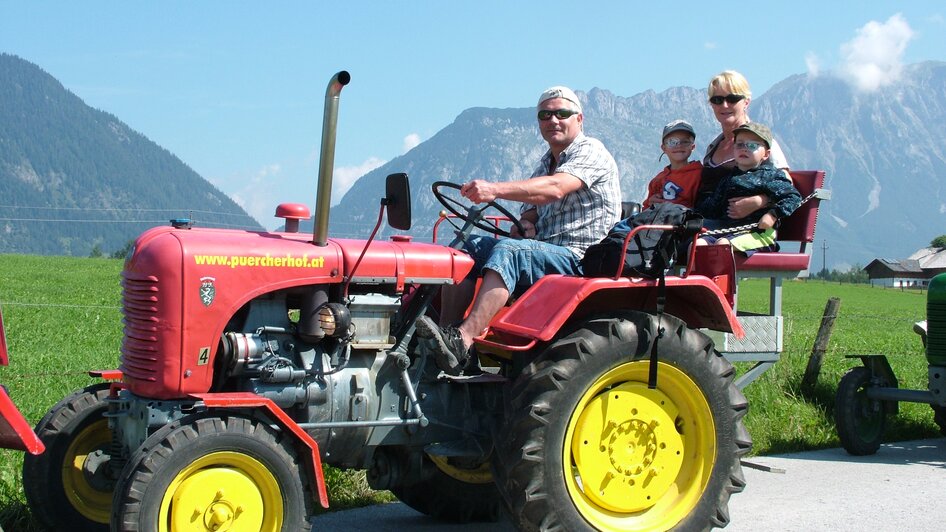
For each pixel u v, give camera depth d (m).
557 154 5.87
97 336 15.22
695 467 5.14
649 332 4.93
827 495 6.48
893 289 84.19
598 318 4.99
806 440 8.29
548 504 4.71
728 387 5.17
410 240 5.09
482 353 5.39
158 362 4.35
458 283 5.09
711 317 5.36
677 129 7.02
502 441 4.79
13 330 15.77
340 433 4.77
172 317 4.35
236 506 4.20
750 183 6.32
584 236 5.59
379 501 6.24
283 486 4.28
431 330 4.88
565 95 5.68
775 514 5.97
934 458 7.86
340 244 4.82
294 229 5.03
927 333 8.38
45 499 4.91
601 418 4.91
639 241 5.01
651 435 5.06
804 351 12.48
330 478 6.24
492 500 5.85
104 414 4.73
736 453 5.19
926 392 8.05
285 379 4.59
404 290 5.11
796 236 6.66
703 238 6.07
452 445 5.00
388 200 4.68
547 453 4.71
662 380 5.06
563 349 4.82
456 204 5.44
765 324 6.57
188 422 4.18
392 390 4.91
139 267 4.42
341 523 5.73
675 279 5.02
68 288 30.78
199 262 4.41
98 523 5.02
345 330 4.67
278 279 4.59
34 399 8.40
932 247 127.69
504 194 5.18
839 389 8.04
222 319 4.45
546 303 4.86
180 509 4.07
